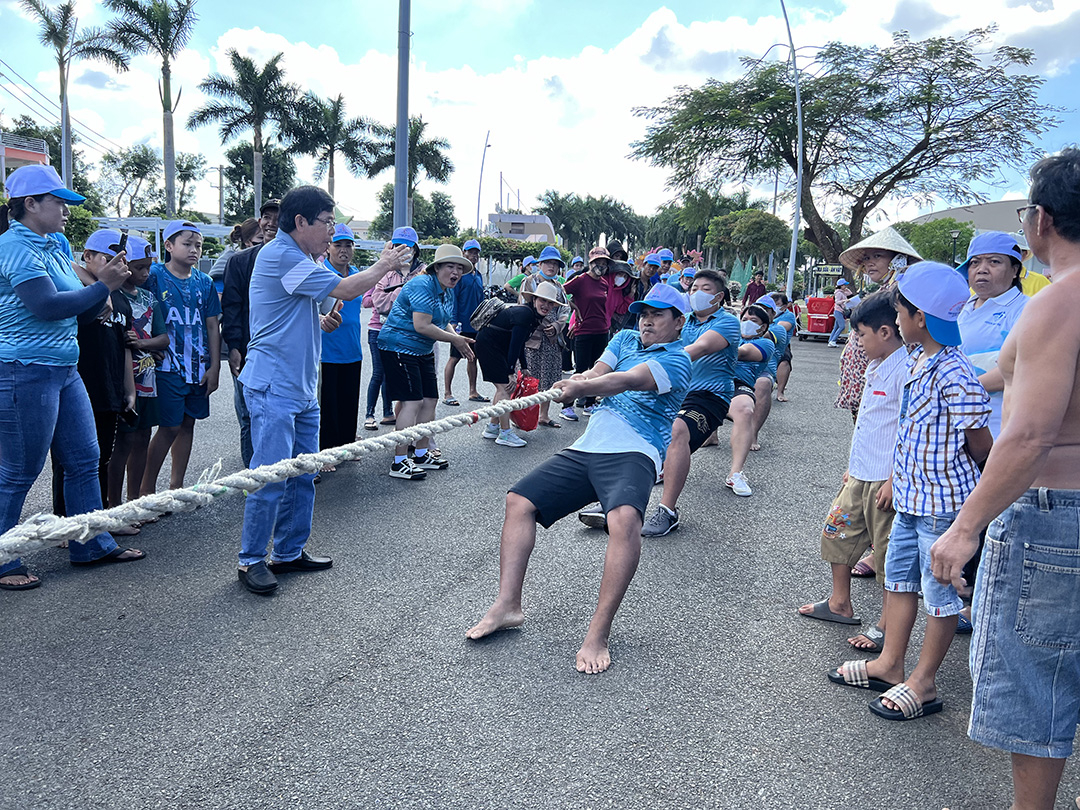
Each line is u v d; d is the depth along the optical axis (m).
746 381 6.26
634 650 3.45
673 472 5.06
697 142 29.95
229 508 5.19
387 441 2.92
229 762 2.55
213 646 3.32
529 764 2.59
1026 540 2.04
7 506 3.71
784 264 72.62
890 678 3.14
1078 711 2.07
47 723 2.72
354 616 3.67
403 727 2.78
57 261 3.73
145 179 62.16
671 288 3.71
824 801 2.47
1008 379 2.17
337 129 41.53
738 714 2.96
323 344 5.91
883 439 3.48
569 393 3.55
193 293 4.93
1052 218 1.99
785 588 4.24
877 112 27.30
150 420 4.78
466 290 8.95
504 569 3.57
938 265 2.89
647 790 2.48
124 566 4.16
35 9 34.75
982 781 2.60
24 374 3.59
